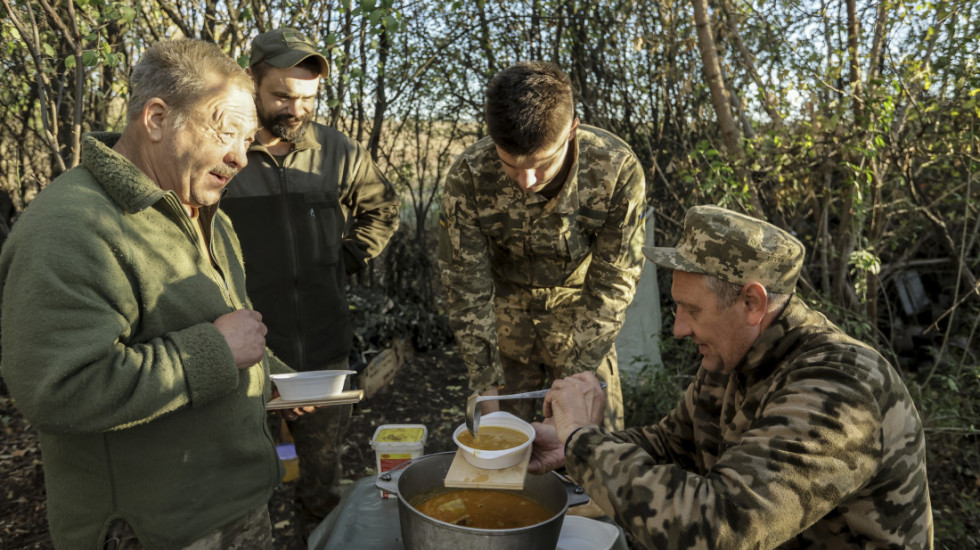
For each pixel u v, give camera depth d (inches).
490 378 97.7
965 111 152.2
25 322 51.1
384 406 193.3
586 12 218.2
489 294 98.8
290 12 155.5
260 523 68.1
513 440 64.2
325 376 73.9
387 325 215.8
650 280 180.9
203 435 61.6
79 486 58.2
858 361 51.5
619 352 175.0
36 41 116.1
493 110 79.1
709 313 55.3
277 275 103.0
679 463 70.5
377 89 223.9
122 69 172.2
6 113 200.7
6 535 129.6
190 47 60.0
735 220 54.4
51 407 50.8
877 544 53.0
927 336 196.9
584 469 54.4
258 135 102.9
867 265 154.5
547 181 87.9
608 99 225.1
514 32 229.0
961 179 174.9
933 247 204.1
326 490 108.0
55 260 51.9
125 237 56.6
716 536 47.2
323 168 107.9
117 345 54.3
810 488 47.5
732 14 171.5
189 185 60.8
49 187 56.4
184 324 60.8
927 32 154.1
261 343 62.2
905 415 52.1
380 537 63.1
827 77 161.8
